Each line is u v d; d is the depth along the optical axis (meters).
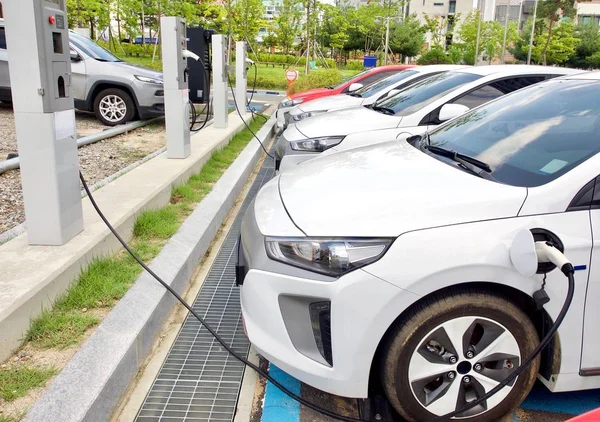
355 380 2.44
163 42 6.50
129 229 4.39
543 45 47.00
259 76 23.70
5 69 9.25
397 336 2.41
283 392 2.87
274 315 2.56
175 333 3.43
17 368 2.63
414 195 2.60
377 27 43.88
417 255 2.36
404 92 6.43
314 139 5.41
